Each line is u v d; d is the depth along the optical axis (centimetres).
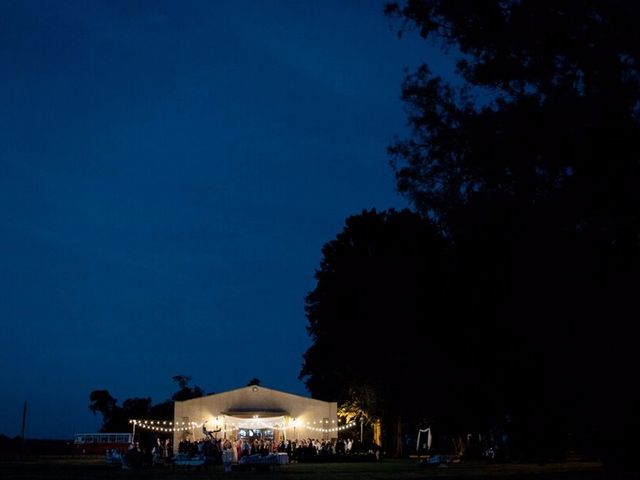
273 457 4866
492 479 3062
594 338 2066
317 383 9056
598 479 2102
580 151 1973
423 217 2448
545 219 2069
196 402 7050
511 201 2128
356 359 7275
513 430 2595
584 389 2164
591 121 1934
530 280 2139
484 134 2144
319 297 7681
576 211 2031
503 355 2527
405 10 2242
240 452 5572
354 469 4938
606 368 2084
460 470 4459
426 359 3338
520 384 2525
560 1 2009
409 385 4806
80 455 8288
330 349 7750
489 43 2138
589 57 1975
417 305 2928
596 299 2055
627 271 2027
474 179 2239
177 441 6938
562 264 2059
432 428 7338
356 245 7406
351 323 7319
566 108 1970
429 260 2847
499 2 2147
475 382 2859
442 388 3297
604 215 2014
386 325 6669
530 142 2045
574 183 2022
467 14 2144
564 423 2466
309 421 7125
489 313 2508
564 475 2856
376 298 6931
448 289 2634
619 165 1944
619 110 1920
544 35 2036
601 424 2200
